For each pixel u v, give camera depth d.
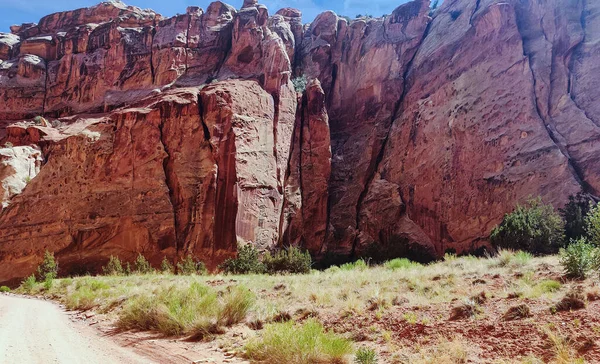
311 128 58.50
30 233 50.75
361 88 64.81
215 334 10.30
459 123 50.12
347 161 60.25
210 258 45.47
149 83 72.12
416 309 9.72
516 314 7.85
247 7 74.44
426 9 66.25
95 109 72.38
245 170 49.34
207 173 48.47
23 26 94.38
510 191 43.22
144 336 10.77
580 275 10.20
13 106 77.31
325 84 69.19
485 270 13.58
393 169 54.91
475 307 8.75
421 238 48.12
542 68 48.25
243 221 47.44
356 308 10.59
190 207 47.94
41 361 7.46
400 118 58.53
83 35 80.00
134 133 53.06
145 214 48.53
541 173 41.84
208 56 71.94
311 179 56.34
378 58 64.88
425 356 7.02
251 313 11.93
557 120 45.78
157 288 18.64
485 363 6.39
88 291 19.98
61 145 55.62
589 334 6.42
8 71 80.12
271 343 7.82
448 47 57.16
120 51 75.38
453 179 48.16
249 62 67.12
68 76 77.88
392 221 50.56
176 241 46.97
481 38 53.69
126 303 15.98
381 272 17.27
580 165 41.84
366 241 50.66
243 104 52.66
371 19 72.19
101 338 10.71
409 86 60.69
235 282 19.72
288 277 21.30
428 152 51.91
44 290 31.36
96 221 49.75
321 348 7.36
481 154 47.12
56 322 13.73
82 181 52.59
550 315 7.51
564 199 39.50
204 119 52.00
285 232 52.44
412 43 64.25
